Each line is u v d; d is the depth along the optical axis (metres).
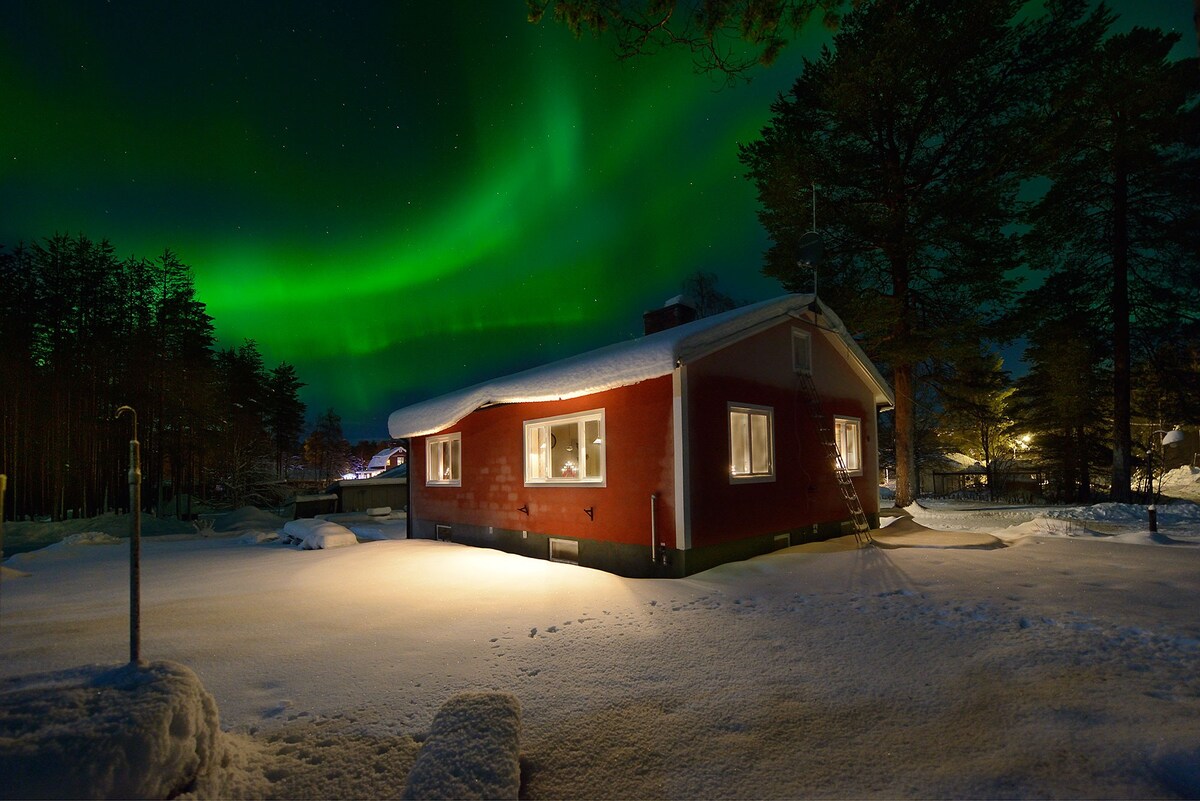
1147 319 19.53
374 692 3.77
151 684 2.56
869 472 12.89
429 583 7.46
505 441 11.65
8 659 4.44
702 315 29.70
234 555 12.05
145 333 29.03
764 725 3.28
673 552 8.12
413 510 15.09
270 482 38.56
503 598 6.43
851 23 18.23
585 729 3.25
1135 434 28.66
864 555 8.69
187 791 2.43
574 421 10.02
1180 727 3.09
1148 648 4.38
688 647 4.65
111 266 29.47
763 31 7.36
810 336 11.29
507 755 2.63
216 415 33.22
